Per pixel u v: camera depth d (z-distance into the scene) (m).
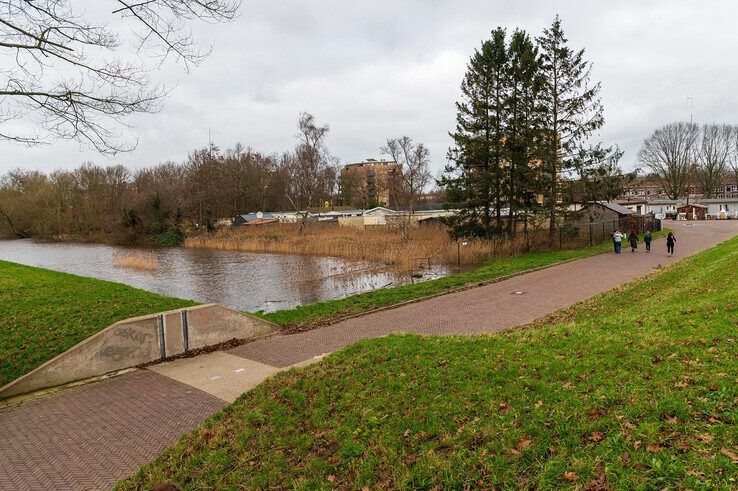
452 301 14.99
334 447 5.51
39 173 83.19
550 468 4.31
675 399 5.00
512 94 30.03
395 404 6.25
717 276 12.77
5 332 11.18
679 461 4.00
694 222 59.06
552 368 6.50
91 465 5.62
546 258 25.38
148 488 5.05
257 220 67.62
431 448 5.09
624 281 17.31
